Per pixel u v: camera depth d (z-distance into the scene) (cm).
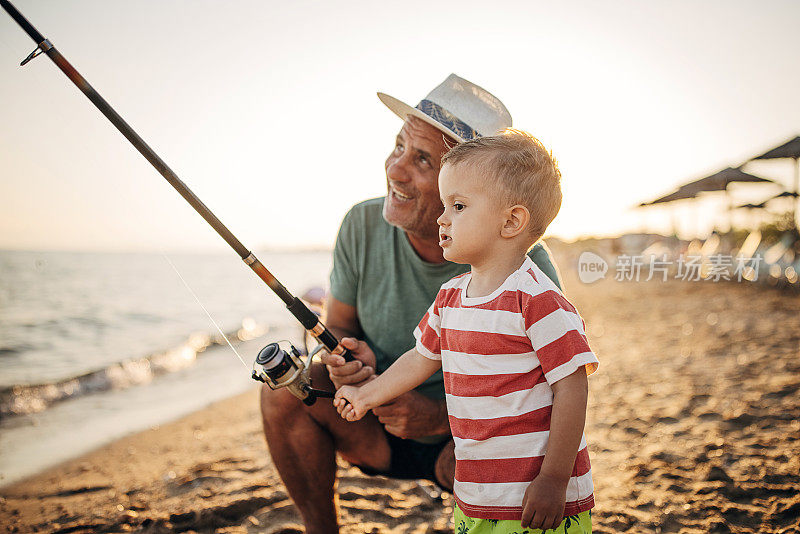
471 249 136
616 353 659
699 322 866
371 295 195
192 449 396
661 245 1280
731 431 320
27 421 502
